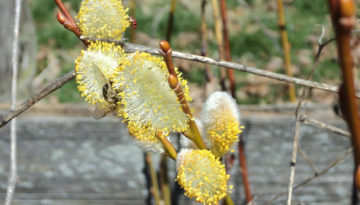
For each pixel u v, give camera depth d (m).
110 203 0.46
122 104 0.32
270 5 1.28
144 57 0.31
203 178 0.30
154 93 0.30
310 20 1.20
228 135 0.32
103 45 0.31
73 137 0.47
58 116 0.49
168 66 0.29
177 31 1.20
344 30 0.18
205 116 0.32
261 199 0.45
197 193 0.30
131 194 0.46
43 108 0.49
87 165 0.46
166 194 0.46
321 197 0.45
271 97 0.99
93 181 0.46
